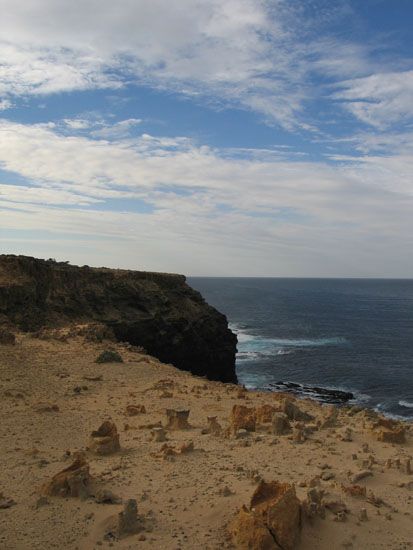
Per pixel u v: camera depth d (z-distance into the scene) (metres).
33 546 6.52
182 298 50.81
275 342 70.88
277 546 6.36
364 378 48.53
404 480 9.06
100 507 7.57
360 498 8.05
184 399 17.42
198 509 7.49
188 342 47.59
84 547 6.50
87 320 40.34
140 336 43.00
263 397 18.94
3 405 15.38
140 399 17.17
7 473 9.20
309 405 18.27
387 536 6.99
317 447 11.04
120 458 10.11
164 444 10.93
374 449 11.33
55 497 7.94
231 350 52.47
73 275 43.12
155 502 7.75
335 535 6.85
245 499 7.63
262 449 10.72
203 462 9.73
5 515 7.36
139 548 6.48
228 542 6.59
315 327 89.44
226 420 14.17
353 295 199.75
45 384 19.20
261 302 149.12
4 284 35.41
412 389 44.34
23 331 33.72
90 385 19.61
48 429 12.84
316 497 7.48
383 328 89.31
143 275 49.03
